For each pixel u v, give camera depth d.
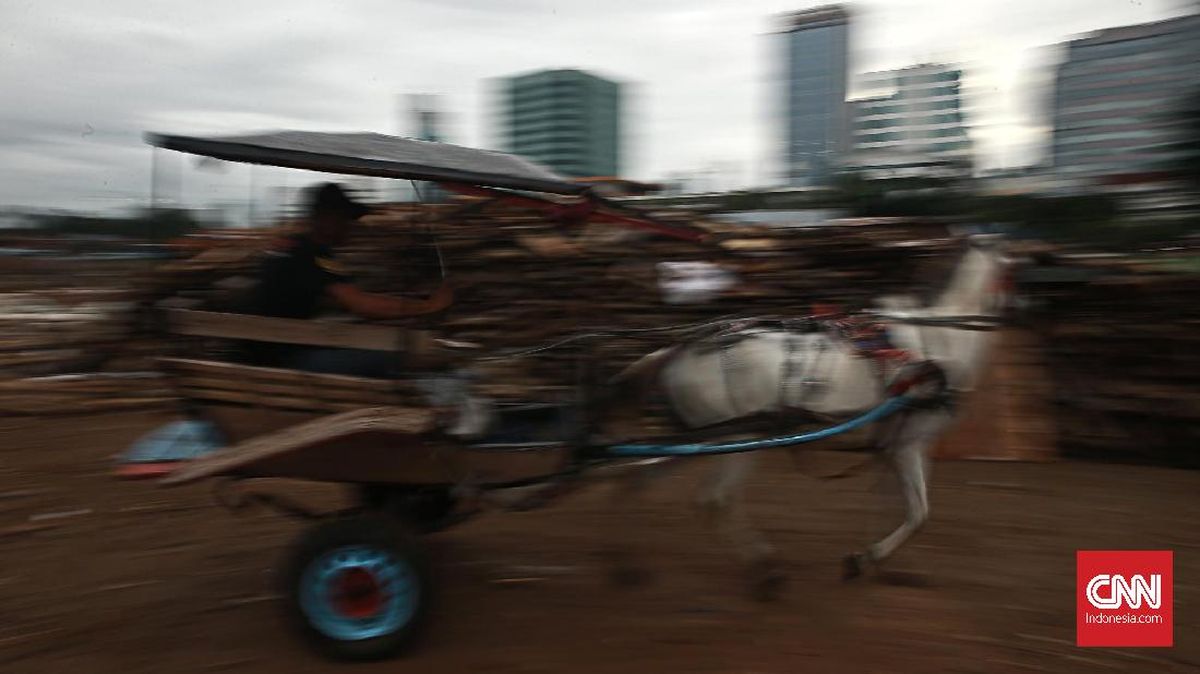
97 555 4.93
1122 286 6.81
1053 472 6.73
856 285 7.16
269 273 4.03
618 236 7.50
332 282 4.03
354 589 3.54
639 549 5.04
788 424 4.29
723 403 4.30
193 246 8.04
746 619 4.12
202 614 4.14
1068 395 7.15
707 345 4.32
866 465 4.86
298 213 4.11
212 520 5.54
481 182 3.62
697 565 4.81
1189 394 6.80
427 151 4.00
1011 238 7.39
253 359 3.94
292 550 3.55
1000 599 4.37
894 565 4.84
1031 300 6.96
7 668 3.62
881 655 3.76
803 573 4.72
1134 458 7.05
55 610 4.19
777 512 5.76
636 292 7.39
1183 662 3.73
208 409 3.77
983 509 5.82
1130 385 6.98
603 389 4.11
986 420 7.04
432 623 4.04
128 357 8.77
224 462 3.38
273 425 3.77
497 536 5.27
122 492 6.08
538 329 7.25
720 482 4.39
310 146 3.62
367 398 3.70
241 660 3.68
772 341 4.32
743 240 7.52
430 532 4.22
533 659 3.69
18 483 6.24
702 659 3.71
